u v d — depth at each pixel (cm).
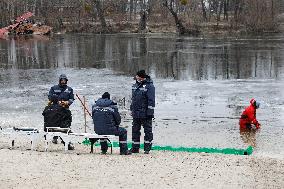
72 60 5800
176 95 3506
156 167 1562
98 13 12131
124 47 7394
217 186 1371
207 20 12019
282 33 10231
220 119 2738
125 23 11681
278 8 12450
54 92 1981
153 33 10869
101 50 6981
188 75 4541
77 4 12662
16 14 12662
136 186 1348
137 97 1784
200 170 1538
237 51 6481
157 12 12438
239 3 11150
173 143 2214
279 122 2644
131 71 4853
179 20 10475
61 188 1309
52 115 1859
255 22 10456
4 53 6638
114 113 1744
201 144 2198
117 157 1698
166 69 4962
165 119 2738
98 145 2008
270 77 4341
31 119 2725
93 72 4788
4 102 3253
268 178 1470
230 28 10681
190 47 7200
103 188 1322
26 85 4003
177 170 1530
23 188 1299
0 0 12419
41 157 1648
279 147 2131
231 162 1669
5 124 2592
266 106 3091
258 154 1983
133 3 15500
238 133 2411
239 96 3450
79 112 2895
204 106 3112
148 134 1803
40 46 7700
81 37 9825
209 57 5881
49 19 11975
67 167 1523
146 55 6234
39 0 13050
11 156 1655
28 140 2059
